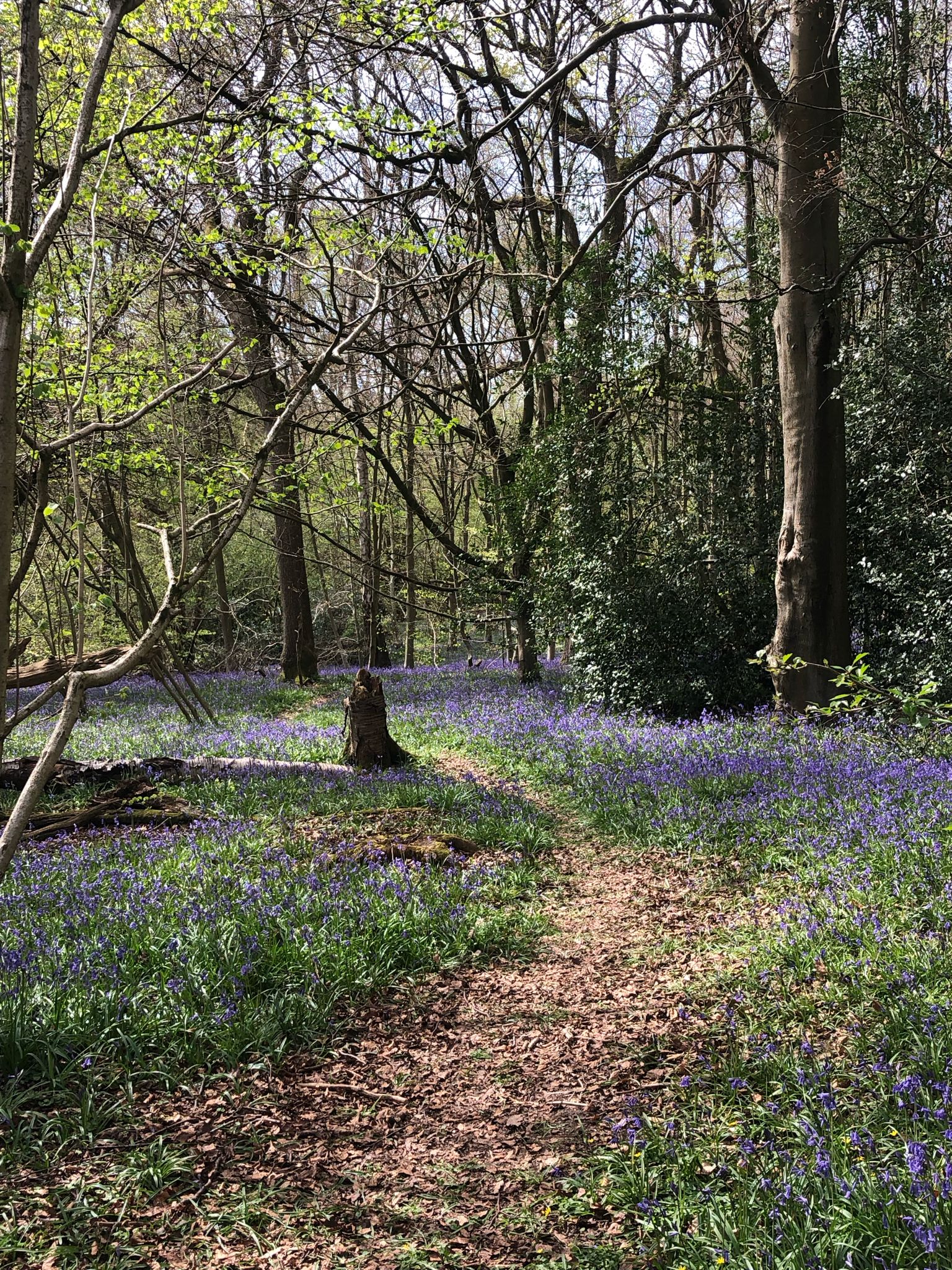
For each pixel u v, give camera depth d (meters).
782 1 14.10
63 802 11.68
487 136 12.59
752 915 7.15
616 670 17.27
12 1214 3.85
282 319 9.52
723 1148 4.28
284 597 26.66
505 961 6.98
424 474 28.86
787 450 13.97
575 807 11.22
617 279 17.47
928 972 5.36
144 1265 3.71
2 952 5.77
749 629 16.94
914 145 13.14
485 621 22.31
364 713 13.57
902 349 14.20
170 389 3.71
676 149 17.72
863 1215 3.43
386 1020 5.98
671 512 17.77
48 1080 4.72
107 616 12.57
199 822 10.28
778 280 16.48
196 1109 4.77
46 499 3.61
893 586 14.42
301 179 10.28
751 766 10.86
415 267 11.59
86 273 7.50
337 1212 4.13
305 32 8.70
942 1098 4.16
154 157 8.41
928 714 5.57
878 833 7.78
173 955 5.95
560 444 17.98
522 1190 4.27
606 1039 5.64
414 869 8.48
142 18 8.51
